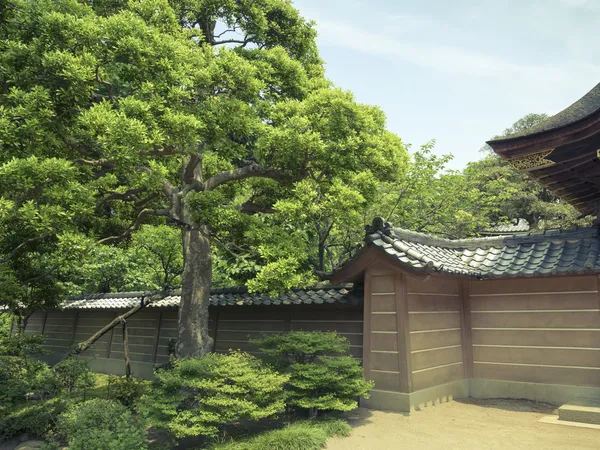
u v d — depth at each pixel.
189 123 6.97
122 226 11.83
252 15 10.34
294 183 8.98
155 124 6.82
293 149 8.33
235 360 6.77
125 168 6.81
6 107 6.70
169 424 5.86
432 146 15.01
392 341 8.03
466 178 19.88
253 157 10.34
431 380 8.28
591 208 9.56
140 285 18.81
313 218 8.33
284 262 7.33
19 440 7.89
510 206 26.39
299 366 7.14
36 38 6.68
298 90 10.22
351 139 8.51
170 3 9.97
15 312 14.47
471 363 9.26
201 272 9.52
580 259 8.13
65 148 7.70
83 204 6.54
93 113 6.17
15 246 9.68
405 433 6.69
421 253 8.45
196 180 9.38
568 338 8.30
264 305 10.65
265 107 9.25
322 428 6.55
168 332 14.21
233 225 8.21
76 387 10.09
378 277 8.45
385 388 7.98
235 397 6.24
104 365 16.11
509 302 9.05
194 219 8.04
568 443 5.99
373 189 8.91
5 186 5.89
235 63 8.05
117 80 8.42
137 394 9.90
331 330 9.94
